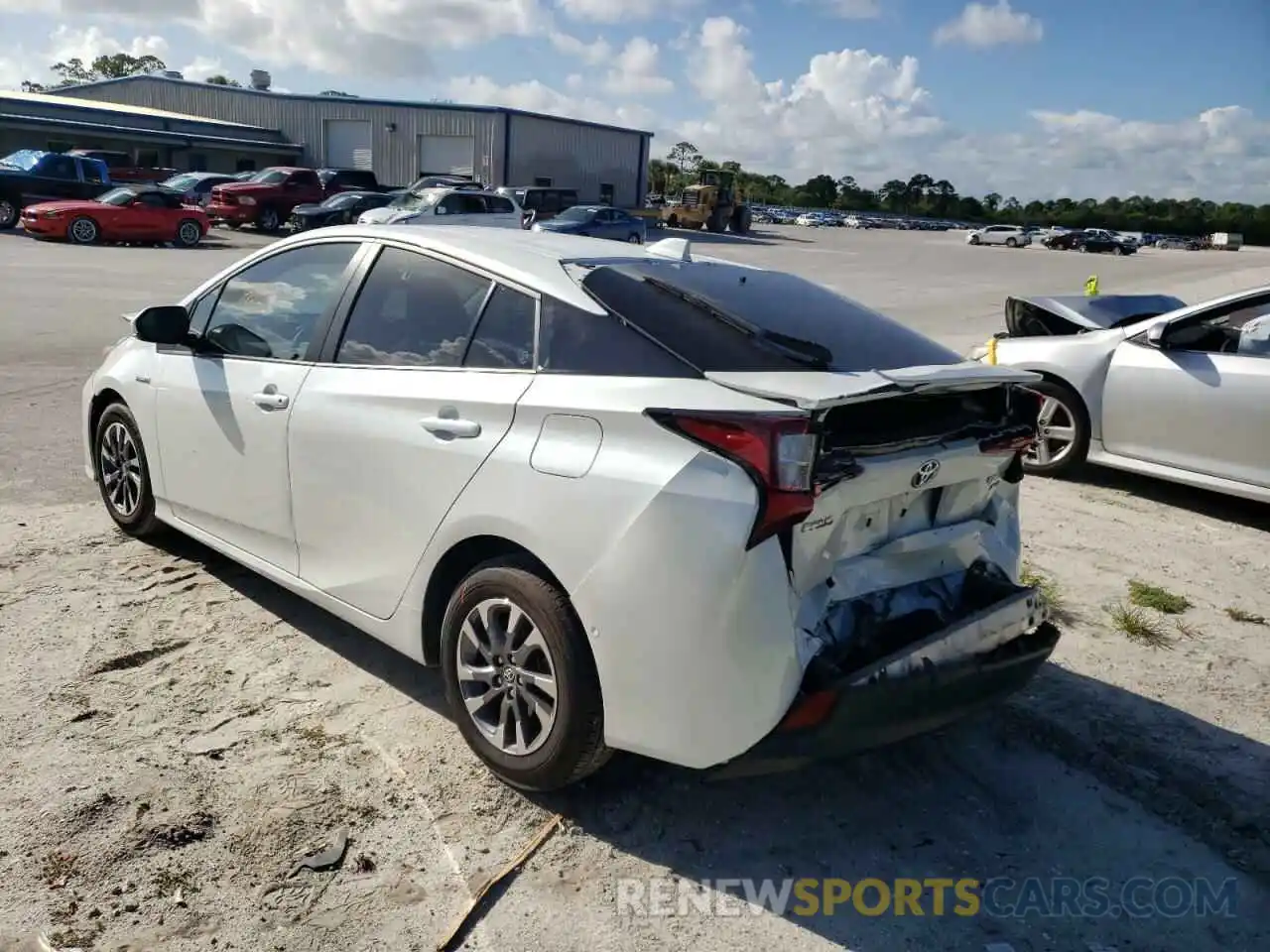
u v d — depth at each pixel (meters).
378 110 47.66
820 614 2.85
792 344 3.14
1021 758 3.65
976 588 3.35
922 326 17.31
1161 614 4.91
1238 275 39.69
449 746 3.50
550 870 2.93
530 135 47.91
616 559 2.81
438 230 3.91
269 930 2.63
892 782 3.46
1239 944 2.81
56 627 4.18
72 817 2.99
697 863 3.01
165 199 26.14
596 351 3.08
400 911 2.73
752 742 2.75
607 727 2.92
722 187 51.75
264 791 3.19
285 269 4.23
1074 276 35.41
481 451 3.16
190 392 4.39
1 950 2.51
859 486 2.85
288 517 3.95
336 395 3.69
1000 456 3.29
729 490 2.69
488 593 3.17
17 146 39.25
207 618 4.36
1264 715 3.99
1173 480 6.60
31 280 17.00
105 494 5.24
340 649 4.15
